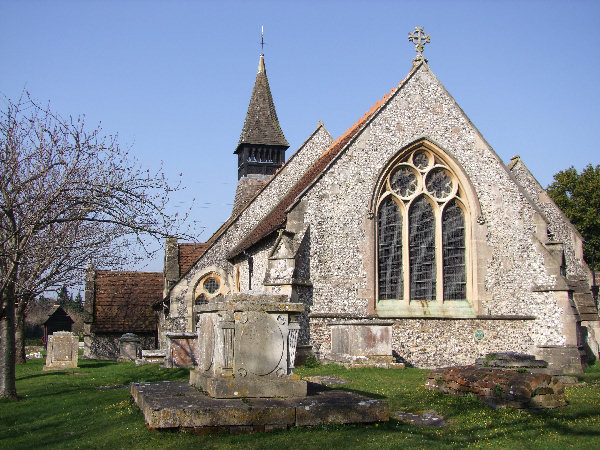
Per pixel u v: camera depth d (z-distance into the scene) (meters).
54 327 52.53
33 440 9.48
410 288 21.83
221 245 29.11
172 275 32.22
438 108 23.08
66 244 16.55
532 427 9.88
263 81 37.56
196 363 21.69
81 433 9.59
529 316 22.08
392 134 22.33
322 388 11.04
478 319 21.80
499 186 22.91
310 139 30.66
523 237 22.59
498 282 22.27
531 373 11.82
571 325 21.11
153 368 21.64
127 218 15.07
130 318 36.28
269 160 36.16
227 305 9.76
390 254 21.83
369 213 21.44
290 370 9.92
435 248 22.33
